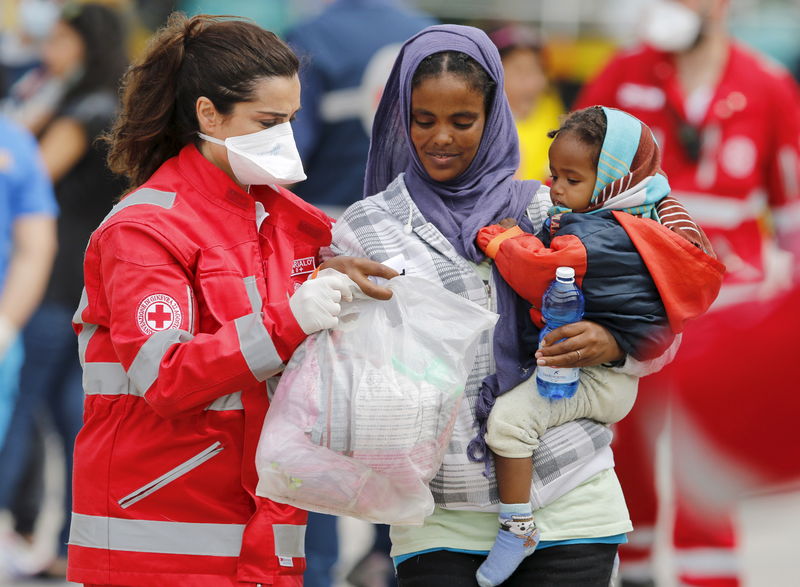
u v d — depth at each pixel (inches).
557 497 429.7
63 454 778.8
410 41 437.1
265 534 418.3
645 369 430.0
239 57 414.3
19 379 773.9
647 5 746.8
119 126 442.0
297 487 405.1
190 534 415.5
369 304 414.9
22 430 773.9
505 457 421.7
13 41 983.6
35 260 744.3
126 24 793.6
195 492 415.5
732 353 640.4
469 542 433.4
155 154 440.8
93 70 776.9
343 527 845.2
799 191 734.5
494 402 426.3
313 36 724.0
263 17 1082.1
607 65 757.9
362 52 721.0
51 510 875.4
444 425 410.3
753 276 711.7
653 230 416.2
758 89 726.5
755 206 730.2
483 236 430.3
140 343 400.8
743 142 723.4
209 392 398.6
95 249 416.8
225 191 419.8
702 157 727.7
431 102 423.8
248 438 417.4
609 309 416.8
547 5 1109.1
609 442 441.1
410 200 440.1
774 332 636.7
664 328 420.8
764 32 1214.3
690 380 644.1
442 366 411.5
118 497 414.9
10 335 738.2
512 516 421.4
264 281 425.7
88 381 424.5
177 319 404.5
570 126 426.0
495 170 443.8
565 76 1125.7
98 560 415.5
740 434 642.8
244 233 422.0
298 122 722.8
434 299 417.1
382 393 403.2
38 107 784.9
